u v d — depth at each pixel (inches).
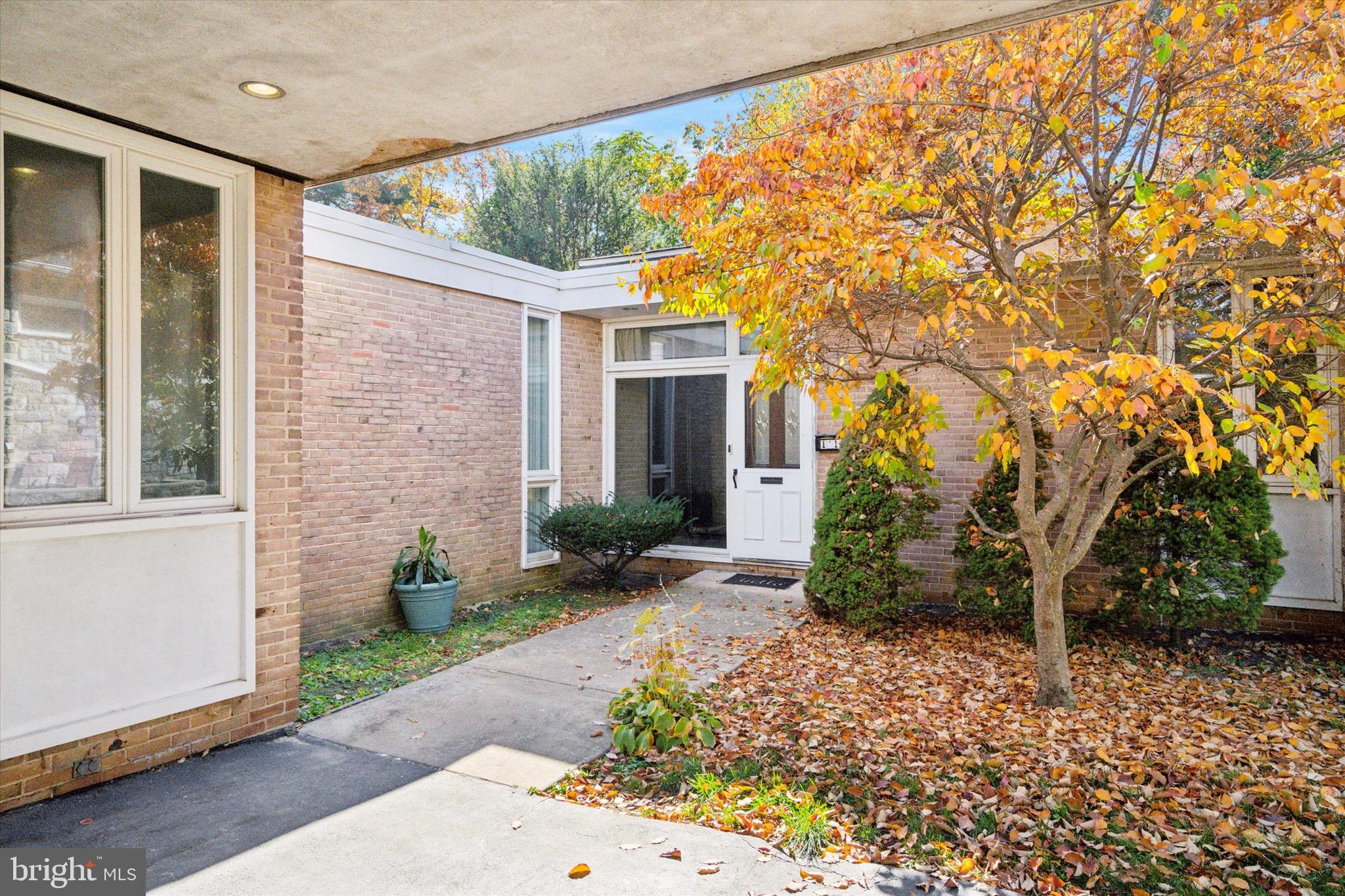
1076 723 167.0
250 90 127.0
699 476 363.3
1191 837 117.8
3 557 123.2
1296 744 154.8
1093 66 161.2
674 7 103.0
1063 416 172.1
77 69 118.6
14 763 125.3
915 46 115.8
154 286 146.9
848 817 125.9
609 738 160.2
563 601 307.4
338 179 171.0
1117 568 250.4
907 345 279.6
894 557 243.8
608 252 793.6
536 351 340.2
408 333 270.4
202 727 151.4
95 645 134.7
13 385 126.9
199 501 153.4
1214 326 151.4
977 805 129.7
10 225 126.6
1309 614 244.7
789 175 184.2
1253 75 172.1
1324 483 241.6
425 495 276.8
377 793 135.0
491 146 154.0
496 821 124.6
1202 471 219.3
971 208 185.2
